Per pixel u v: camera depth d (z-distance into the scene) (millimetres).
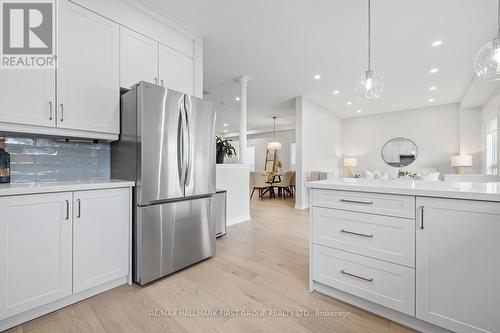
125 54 2232
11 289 1388
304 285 1927
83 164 2227
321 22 2691
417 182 1807
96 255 1752
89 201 1720
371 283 1528
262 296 1764
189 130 2252
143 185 1913
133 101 2004
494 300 1146
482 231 1173
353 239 1602
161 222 2039
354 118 7973
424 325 1374
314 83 4711
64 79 1837
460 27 2758
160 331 1388
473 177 3033
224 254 2609
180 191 2168
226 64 3826
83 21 1951
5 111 1587
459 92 5289
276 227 3779
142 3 2316
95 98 2006
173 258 2119
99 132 2045
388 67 3900
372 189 1500
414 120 6906
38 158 1992
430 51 3357
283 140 9750
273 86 4902
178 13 2512
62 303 1610
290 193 7949
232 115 7707
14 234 1399
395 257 1432
